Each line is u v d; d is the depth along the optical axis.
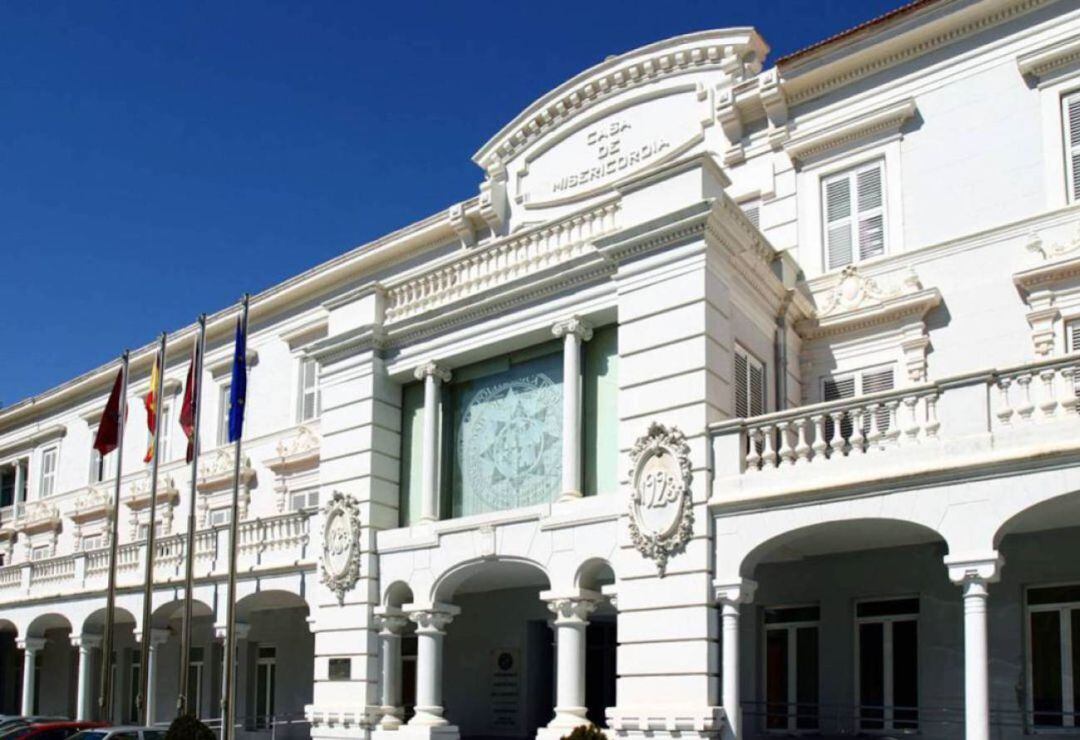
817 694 17.53
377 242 27.95
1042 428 13.14
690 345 16.27
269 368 31.19
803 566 17.86
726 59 21.64
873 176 19.44
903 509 14.05
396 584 19.89
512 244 19.77
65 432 39.16
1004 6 18.20
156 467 24.52
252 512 30.39
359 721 19.52
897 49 19.31
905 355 18.28
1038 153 17.59
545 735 16.67
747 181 20.95
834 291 19.28
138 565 27.11
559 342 18.84
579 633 17.11
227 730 19.89
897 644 16.84
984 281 17.73
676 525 15.84
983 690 13.11
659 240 16.94
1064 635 15.43
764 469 15.37
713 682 15.25
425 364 20.38
